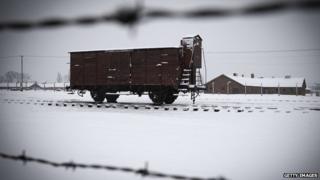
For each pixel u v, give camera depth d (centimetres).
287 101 3288
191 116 1647
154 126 1250
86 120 1452
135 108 2106
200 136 1010
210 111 1906
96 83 2606
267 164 646
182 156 717
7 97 3869
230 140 936
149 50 2384
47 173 542
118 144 857
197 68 2475
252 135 1036
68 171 559
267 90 8000
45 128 1178
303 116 1658
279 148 816
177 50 2295
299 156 725
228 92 7738
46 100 3094
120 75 2497
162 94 2377
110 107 2192
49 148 784
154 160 675
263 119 1519
